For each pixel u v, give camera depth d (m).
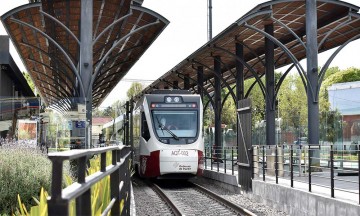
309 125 17.70
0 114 19.08
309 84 17.69
